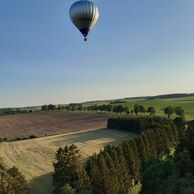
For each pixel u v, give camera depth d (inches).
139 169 2143.2
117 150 1978.3
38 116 7652.6
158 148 2824.8
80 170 1600.6
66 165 1619.1
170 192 1537.9
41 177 2209.6
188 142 2657.5
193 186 1551.4
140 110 6781.5
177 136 3528.5
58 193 1520.7
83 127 5329.7
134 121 4522.6
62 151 1640.0
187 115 6574.8
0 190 1282.0
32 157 2881.4
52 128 5413.4
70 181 1592.0
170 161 1870.1
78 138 4082.2
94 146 3432.6
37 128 5521.7
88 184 1555.1
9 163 2628.0
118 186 1706.4
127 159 2087.8
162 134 2994.6
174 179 1604.3
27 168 2463.1
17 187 1342.3
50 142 3811.5
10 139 4350.4
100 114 7180.1
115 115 6835.6
